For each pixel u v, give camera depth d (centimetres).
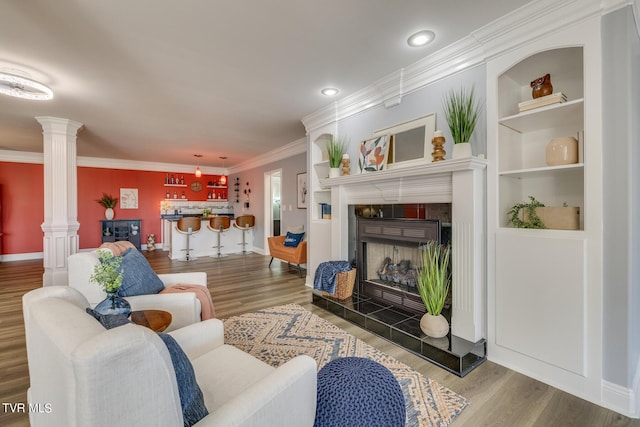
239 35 224
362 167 327
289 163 625
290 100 356
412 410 166
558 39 189
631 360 167
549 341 191
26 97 304
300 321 297
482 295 227
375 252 338
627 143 165
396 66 274
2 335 263
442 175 249
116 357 62
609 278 170
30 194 671
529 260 200
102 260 175
